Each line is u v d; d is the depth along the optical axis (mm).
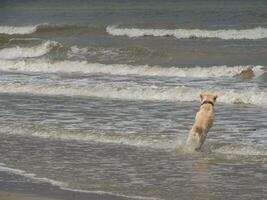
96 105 18391
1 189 10555
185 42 34781
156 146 13422
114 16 52406
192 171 11477
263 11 49562
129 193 10195
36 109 17984
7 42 36875
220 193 10070
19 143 14281
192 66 25750
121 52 29859
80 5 66500
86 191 10352
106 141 14062
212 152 12836
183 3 63562
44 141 14383
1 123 16172
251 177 10969
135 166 11953
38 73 26188
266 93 18453
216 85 20875
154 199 9828
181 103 18438
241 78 22516
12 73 26406
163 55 29016
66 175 11461
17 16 56844
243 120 15664
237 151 12797
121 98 19578
